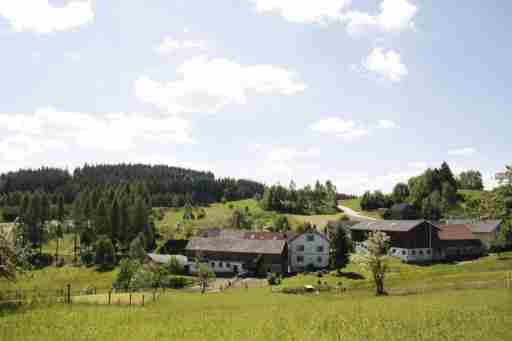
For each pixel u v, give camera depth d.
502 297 45.19
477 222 126.56
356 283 74.12
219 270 103.38
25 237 131.38
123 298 54.75
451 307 40.72
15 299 50.78
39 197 139.62
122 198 151.00
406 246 105.94
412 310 40.25
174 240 129.00
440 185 187.12
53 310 40.62
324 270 96.94
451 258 108.25
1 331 31.28
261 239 106.56
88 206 147.12
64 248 137.12
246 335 30.94
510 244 107.62
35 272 105.44
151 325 34.28
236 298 59.41
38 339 28.89
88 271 106.62
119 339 29.33
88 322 34.91
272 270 99.56
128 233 132.75
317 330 32.69
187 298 57.97
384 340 29.33
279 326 34.22
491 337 29.33
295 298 59.88
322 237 105.81
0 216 167.88
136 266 78.62
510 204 40.81
